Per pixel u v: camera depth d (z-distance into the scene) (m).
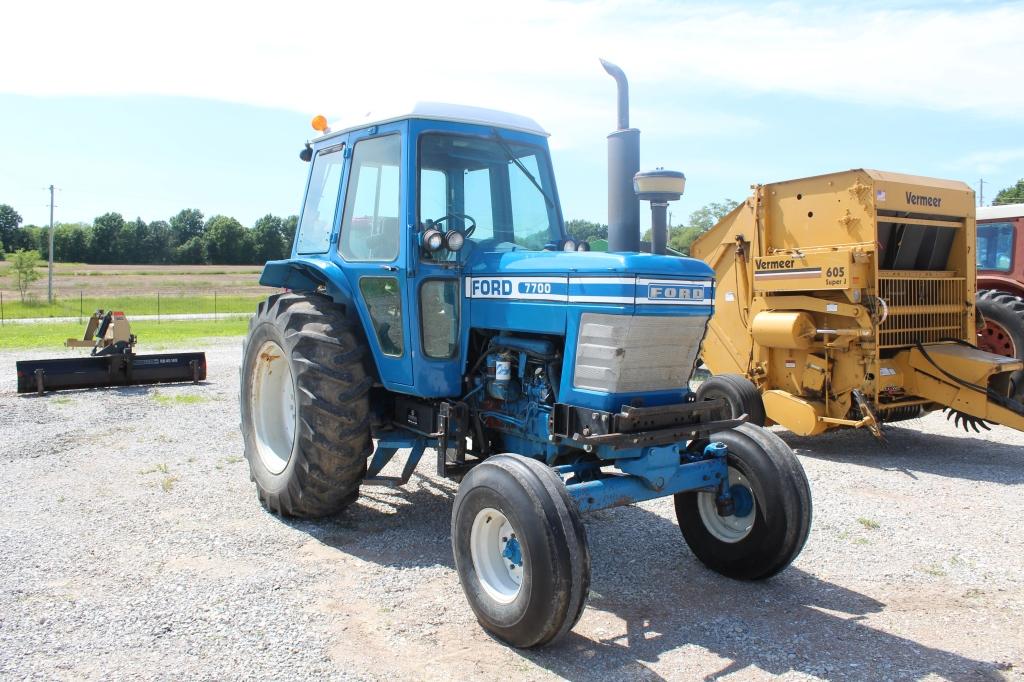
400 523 5.02
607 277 3.62
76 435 7.43
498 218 4.77
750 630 3.57
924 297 7.64
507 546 3.46
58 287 54.38
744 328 8.20
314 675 3.07
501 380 4.16
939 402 7.29
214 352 15.98
